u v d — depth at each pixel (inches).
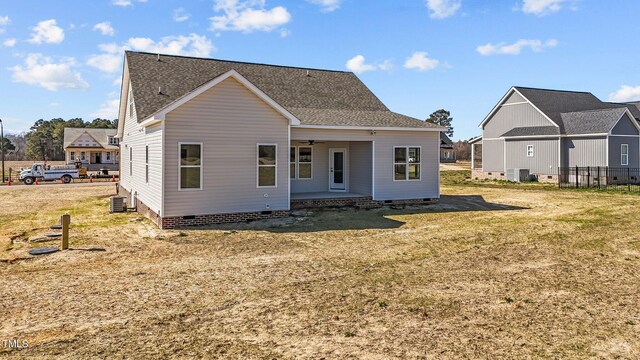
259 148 573.9
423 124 761.6
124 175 876.6
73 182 1402.6
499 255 394.0
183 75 723.4
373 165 715.4
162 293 285.6
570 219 595.5
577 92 1481.3
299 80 852.0
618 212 658.2
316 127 651.5
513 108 1349.7
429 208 708.7
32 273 330.6
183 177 526.6
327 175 797.2
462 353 200.7
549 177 1224.8
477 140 1472.7
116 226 539.2
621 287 301.0
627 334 222.5
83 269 343.0
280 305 264.1
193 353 200.4
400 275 329.1
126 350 203.5
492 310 256.4
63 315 246.7
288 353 200.7
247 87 556.4
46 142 3528.5
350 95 857.5
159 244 435.5
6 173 1804.9
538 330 227.6
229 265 356.2
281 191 596.7
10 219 599.2
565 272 338.6
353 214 636.1
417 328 229.8
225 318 243.3
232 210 559.2
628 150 1188.5
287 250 410.9
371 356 197.8
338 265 357.4
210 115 537.6
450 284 306.8
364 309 257.4
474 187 1136.2
